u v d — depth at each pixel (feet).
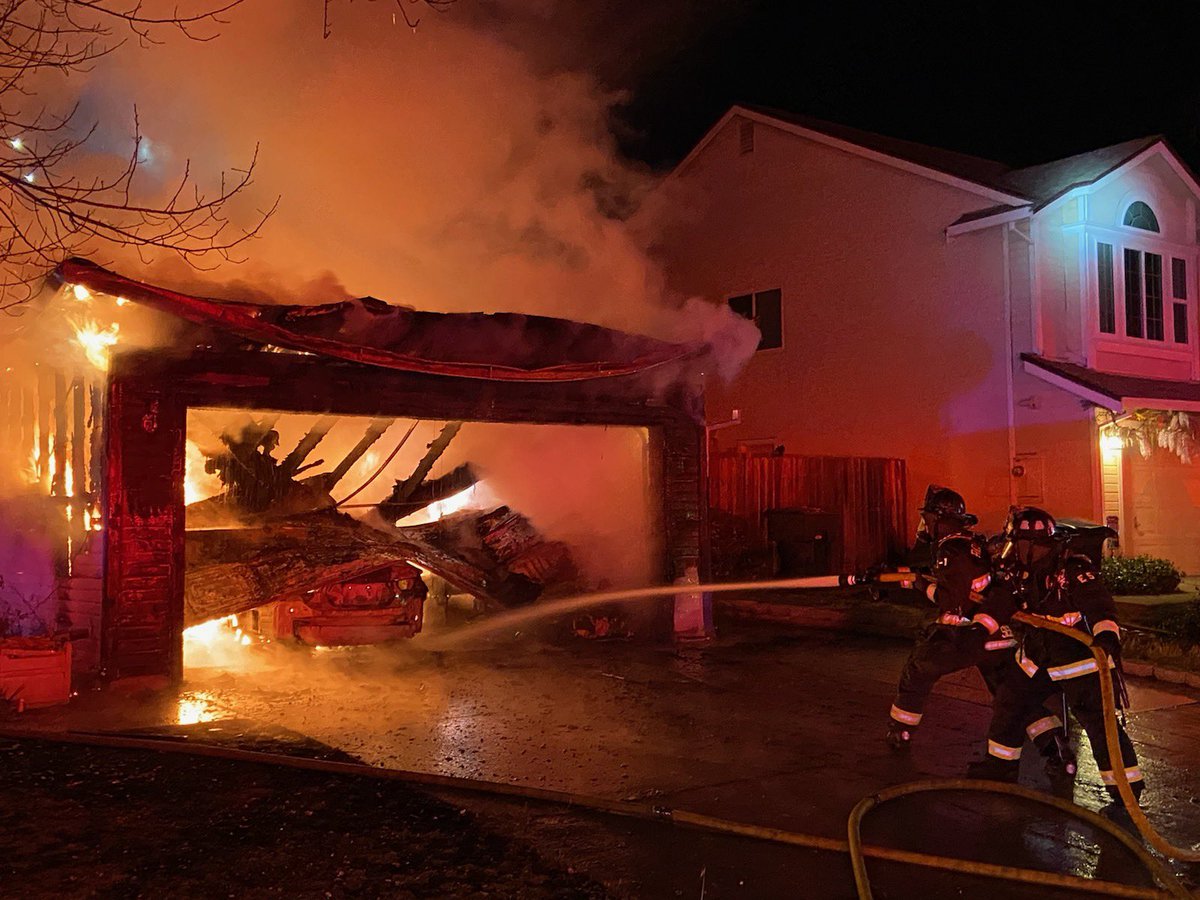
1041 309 50.16
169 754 18.71
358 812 15.78
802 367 60.13
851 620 35.88
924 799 16.85
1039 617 17.34
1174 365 55.16
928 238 54.29
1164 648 29.27
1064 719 17.88
